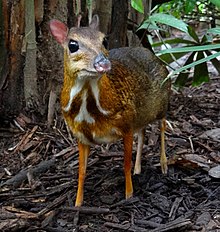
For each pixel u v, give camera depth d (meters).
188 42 1.71
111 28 1.62
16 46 1.50
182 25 1.52
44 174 1.38
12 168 1.41
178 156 1.42
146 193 1.30
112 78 1.18
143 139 1.36
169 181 1.34
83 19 1.56
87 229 1.20
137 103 1.23
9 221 1.21
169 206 1.27
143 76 1.26
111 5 1.61
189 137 1.55
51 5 1.53
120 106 1.19
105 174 1.37
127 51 1.29
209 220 1.22
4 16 1.47
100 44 1.11
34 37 1.51
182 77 1.77
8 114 1.53
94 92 1.15
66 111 1.19
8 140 1.49
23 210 1.26
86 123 1.18
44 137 1.50
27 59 1.52
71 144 1.49
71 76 1.13
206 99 1.85
